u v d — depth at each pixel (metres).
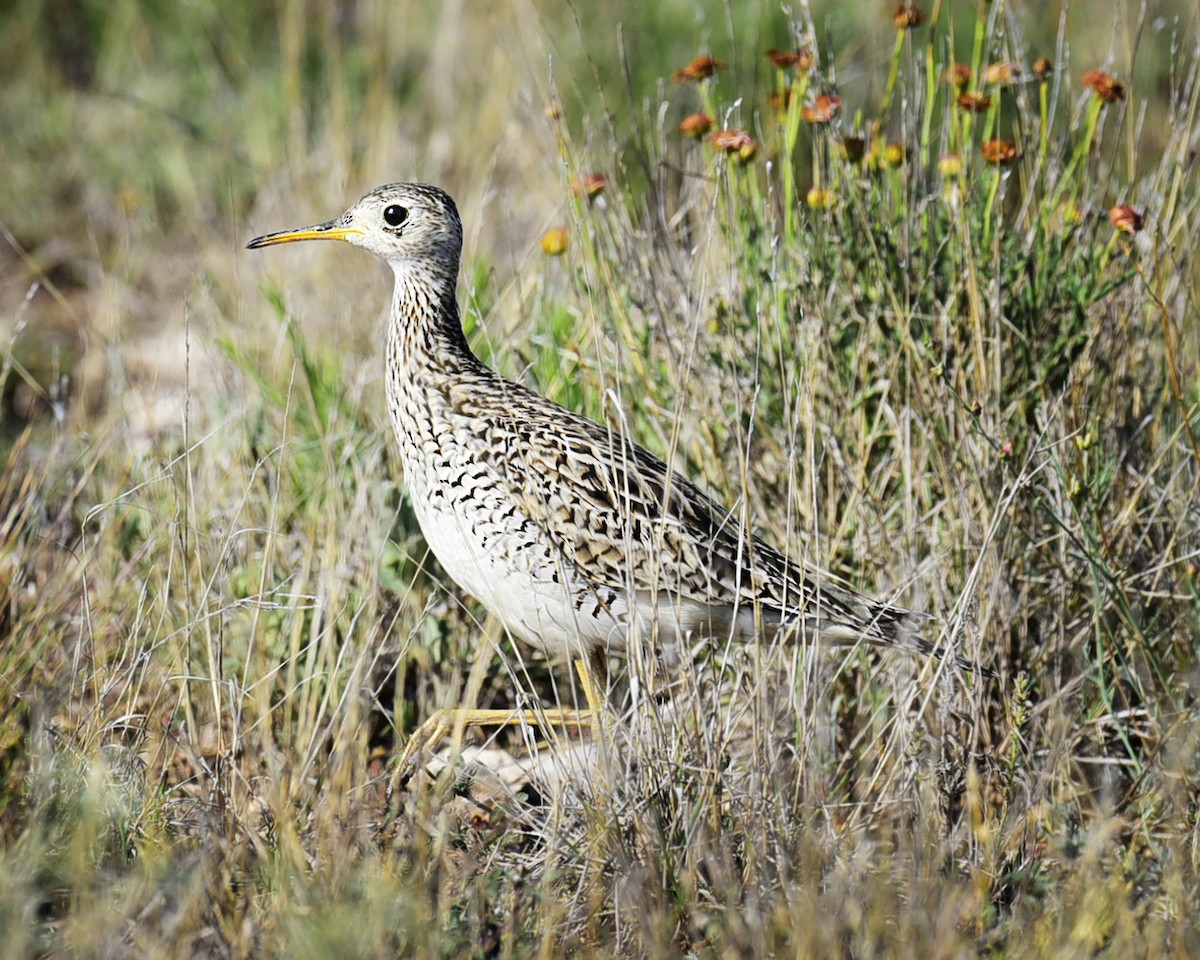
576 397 10.69
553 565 9.05
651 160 11.59
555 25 16.78
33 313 14.72
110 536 10.05
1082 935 7.12
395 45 17.12
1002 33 11.10
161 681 9.14
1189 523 9.77
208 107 16.92
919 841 7.76
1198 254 11.33
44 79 17.39
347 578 9.81
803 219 10.63
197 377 13.09
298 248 14.24
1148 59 15.08
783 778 8.34
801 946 6.93
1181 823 8.05
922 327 10.16
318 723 8.59
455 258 9.60
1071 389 10.00
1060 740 8.57
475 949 7.21
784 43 15.88
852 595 9.15
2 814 7.84
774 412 10.24
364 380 11.21
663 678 9.38
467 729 9.62
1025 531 9.63
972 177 10.47
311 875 7.48
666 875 7.72
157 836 7.73
